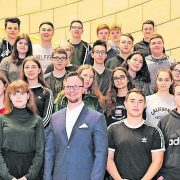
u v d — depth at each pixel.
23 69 5.92
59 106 5.88
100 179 4.91
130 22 10.98
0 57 7.57
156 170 5.08
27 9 13.07
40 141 5.07
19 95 5.10
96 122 5.08
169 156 5.22
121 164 5.14
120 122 5.33
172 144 5.23
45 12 12.76
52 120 5.22
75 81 5.13
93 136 5.07
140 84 6.69
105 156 5.00
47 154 5.10
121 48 7.36
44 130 5.46
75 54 7.89
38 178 5.16
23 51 6.57
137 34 10.80
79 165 4.97
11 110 5.18
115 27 8.62
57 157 5.07
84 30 12.01
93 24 11.80
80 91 5.15
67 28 12.32
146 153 5.13
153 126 5.25
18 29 7.67
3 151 5.02
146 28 8.16
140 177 5.09
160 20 10.23
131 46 7.39
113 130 5.28
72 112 5.19
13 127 5.05
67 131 5.12
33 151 5.07
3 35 10.16
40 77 5.98
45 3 12.76
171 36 9.92
